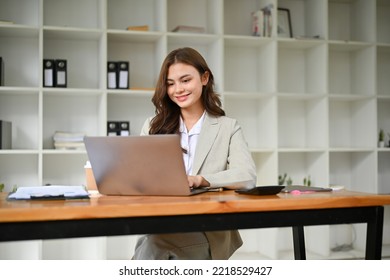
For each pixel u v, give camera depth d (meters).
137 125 3.98
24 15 3.77
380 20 4.50
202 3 4.13
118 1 3.97
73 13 3.87
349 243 4.35
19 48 3.78
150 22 4.03
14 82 3.76
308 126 4.25
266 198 1.46
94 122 3.92
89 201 1.42
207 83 2.04
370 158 4.12
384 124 4.49
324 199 1.45
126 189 1.64
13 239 1.21
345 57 4.41
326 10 3.97
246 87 4.21
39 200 1.47
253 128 4.22
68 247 3.87
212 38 3.80
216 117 2.04
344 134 4.41
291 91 4.29
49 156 3.83
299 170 4.31
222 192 1.72
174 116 2.06
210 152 1.96
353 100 4.34
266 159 3.98
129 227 1.29
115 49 3.94
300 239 2.11
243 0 4.20
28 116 3.80
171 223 1.32
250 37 3.83
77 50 3.88
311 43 4.02
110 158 1.60
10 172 3.78
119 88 3.65
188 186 1.56
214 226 1.36
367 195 1.54
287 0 4.29
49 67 3.55
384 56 4.50
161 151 1.52
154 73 4.00
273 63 3.88
